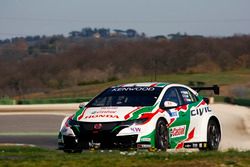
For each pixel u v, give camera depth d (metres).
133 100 39.16
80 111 38.62
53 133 71.94
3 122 92.44
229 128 73.06
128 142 36.47
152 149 36.88
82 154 34.56
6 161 31.84
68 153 37.53
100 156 32.62
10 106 168.12
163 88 40.25
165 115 38.50
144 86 40.72
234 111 111.00
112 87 41.34
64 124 38.31
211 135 42.59
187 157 31.58
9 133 72.00
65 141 37.69
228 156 31.84
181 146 39.88
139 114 37.25
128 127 36.56
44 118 100.69
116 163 30.33
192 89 43.31
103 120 36.91
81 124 37.28
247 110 115.00
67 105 167.62
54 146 55.97
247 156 31.77
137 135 36.56
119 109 37.75
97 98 40.22
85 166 29.91
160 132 37.69
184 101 41.16
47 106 161.75
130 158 31.61
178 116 39.69
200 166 29.48
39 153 39.94
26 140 62.84
